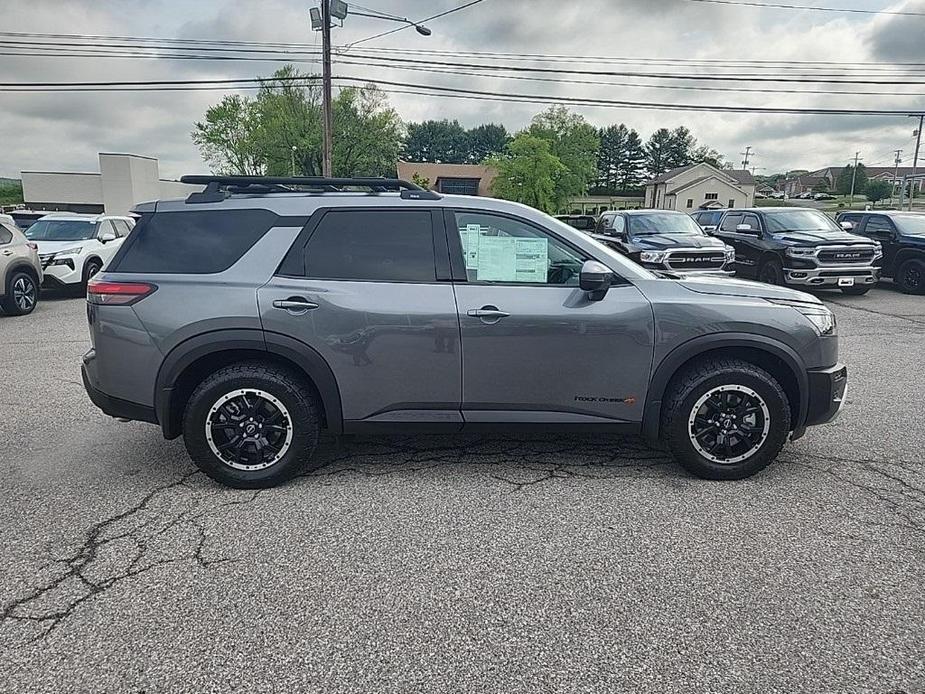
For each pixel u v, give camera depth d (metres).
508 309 3.62
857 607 2.61
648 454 4.27
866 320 10.05
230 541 3.14
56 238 13.25
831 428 4.82
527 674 2.24
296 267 3.67
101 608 2.61
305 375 3.74
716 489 3.73
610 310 3.65
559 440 4.53
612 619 2.54
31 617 2.54
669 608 2.61
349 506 3.52
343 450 4.34
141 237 3.74
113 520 3.36
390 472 3.97
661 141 111.94
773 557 2.99
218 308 3.57
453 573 2.87
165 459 4.21
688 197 70.62
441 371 3.67
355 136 48.16
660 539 3.16
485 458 4.20
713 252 11.80
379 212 3.74
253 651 2.35
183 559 2.98
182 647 2.37
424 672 2.25
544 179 56.09
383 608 2.61
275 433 3.71
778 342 3.70
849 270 12.02
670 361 3.70
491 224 3.74
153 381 3.62
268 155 50.34
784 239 12.57
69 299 12.59
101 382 3.70
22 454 4.30
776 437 3.76
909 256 13.05
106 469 4.04
